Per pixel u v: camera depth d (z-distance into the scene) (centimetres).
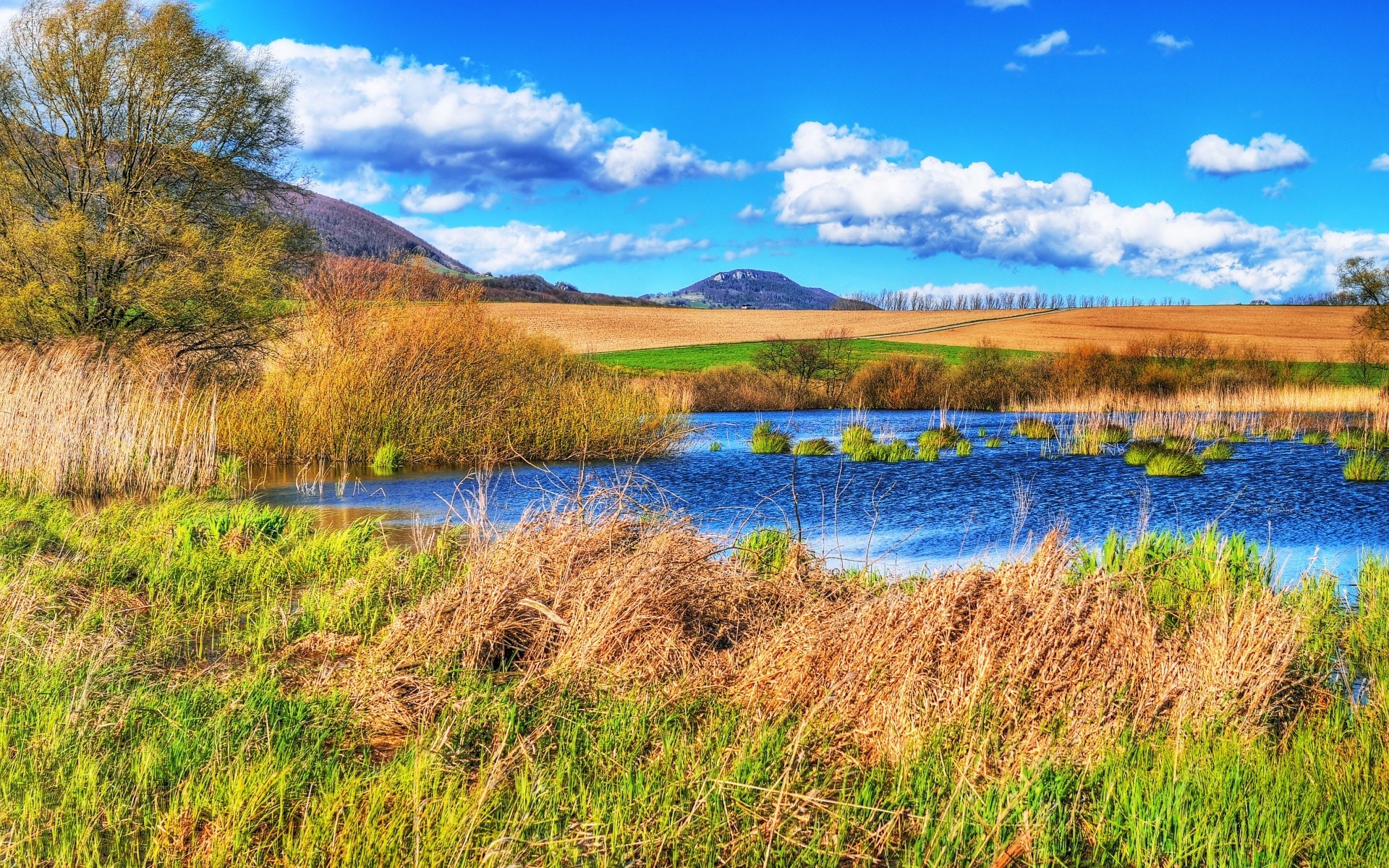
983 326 8125
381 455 1702
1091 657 516
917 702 468
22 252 2144
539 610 574
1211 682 501
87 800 369
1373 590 776
